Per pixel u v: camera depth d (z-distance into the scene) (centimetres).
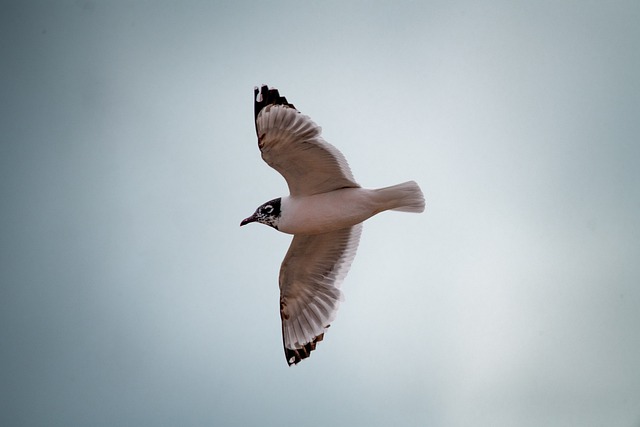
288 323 1301
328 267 1258
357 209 1122
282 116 1080
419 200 1115
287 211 1140
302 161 1111
